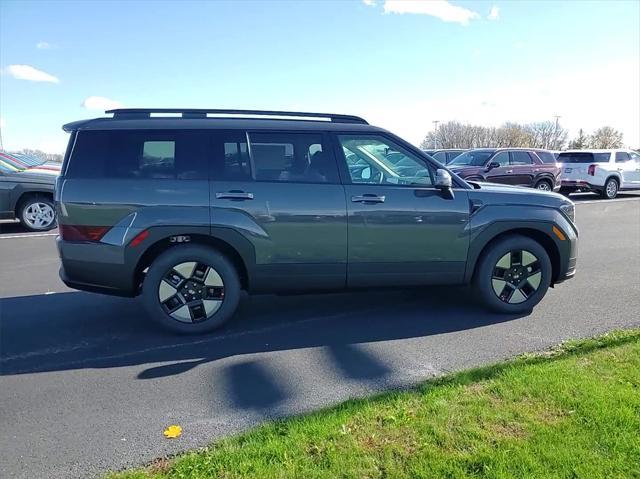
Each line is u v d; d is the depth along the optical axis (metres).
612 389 3.19
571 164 18.78
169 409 3.31
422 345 4.34
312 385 3.62
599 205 16.03
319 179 4.62
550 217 5.01
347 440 2.77
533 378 3.40
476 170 16.17
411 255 4.77
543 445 2.63
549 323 4.83
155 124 4.51
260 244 4.50
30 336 4.67
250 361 4.06
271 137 4.60
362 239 4.65
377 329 4.75
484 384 3.38
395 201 4.68
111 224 4.35
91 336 4.67
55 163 13.59
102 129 4.45
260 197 4.48
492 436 2.74
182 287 4.59
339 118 4.92
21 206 10.88
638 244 8.92
